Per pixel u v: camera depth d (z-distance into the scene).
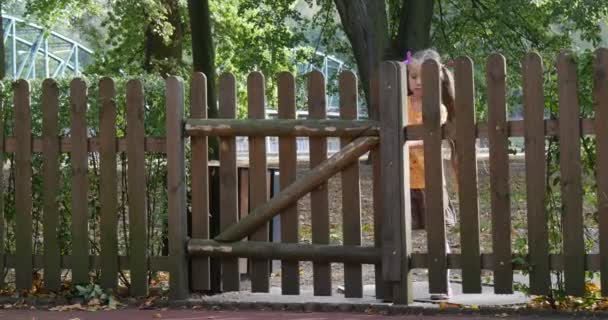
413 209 6.91
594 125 6.23
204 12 9.88
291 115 6.74
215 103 9.22
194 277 6.90
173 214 6.83
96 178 7.11
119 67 19.86
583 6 17.61
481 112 15.52
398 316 6.47
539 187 6.33
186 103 7.49
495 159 6.39
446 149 6.85
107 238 6.96
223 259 6.87
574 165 6.25
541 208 6.33
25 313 6.73
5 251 7.21
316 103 6.69
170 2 19.22
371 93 6.64
